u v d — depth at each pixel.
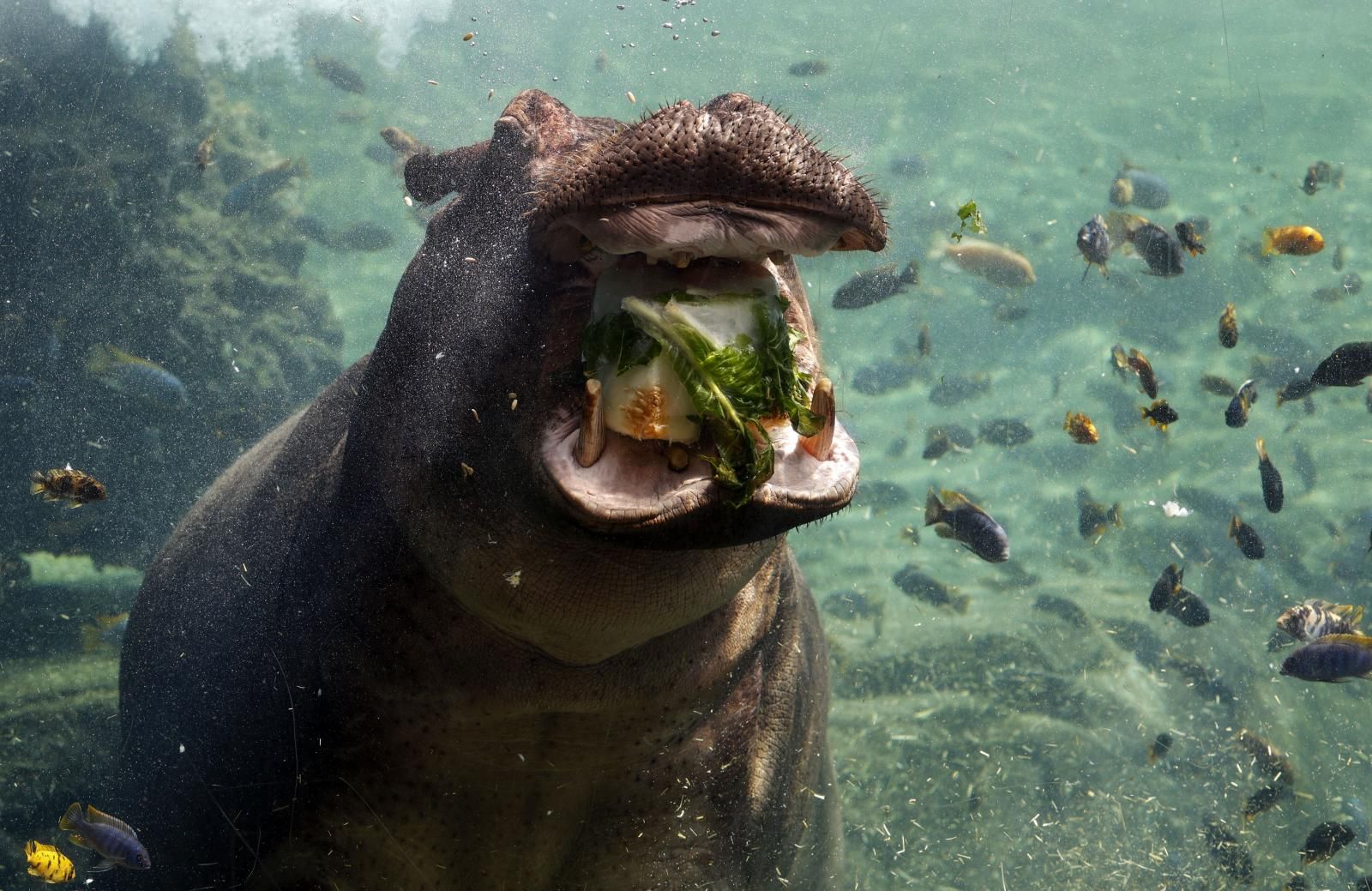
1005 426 11.34
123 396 11.34
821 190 2.80
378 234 13.47
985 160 19.98
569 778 4.33
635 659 4.03
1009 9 25.47
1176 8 25.98
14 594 9.39
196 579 5.78
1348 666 6.17
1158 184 13.05
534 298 3.39
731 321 2.98
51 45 12.80
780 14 24.44
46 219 11.97
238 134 13.63
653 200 2.80
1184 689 9.12
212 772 4.72
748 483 2.85
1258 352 15.03
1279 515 12.12
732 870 4.89
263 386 12.15
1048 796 7.93
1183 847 7.37
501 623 3.71
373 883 4.39
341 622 4.18
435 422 3.67
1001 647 9.50
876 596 10.29
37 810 7.43
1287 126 21.58
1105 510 8.49
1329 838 6.51
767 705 5.30
